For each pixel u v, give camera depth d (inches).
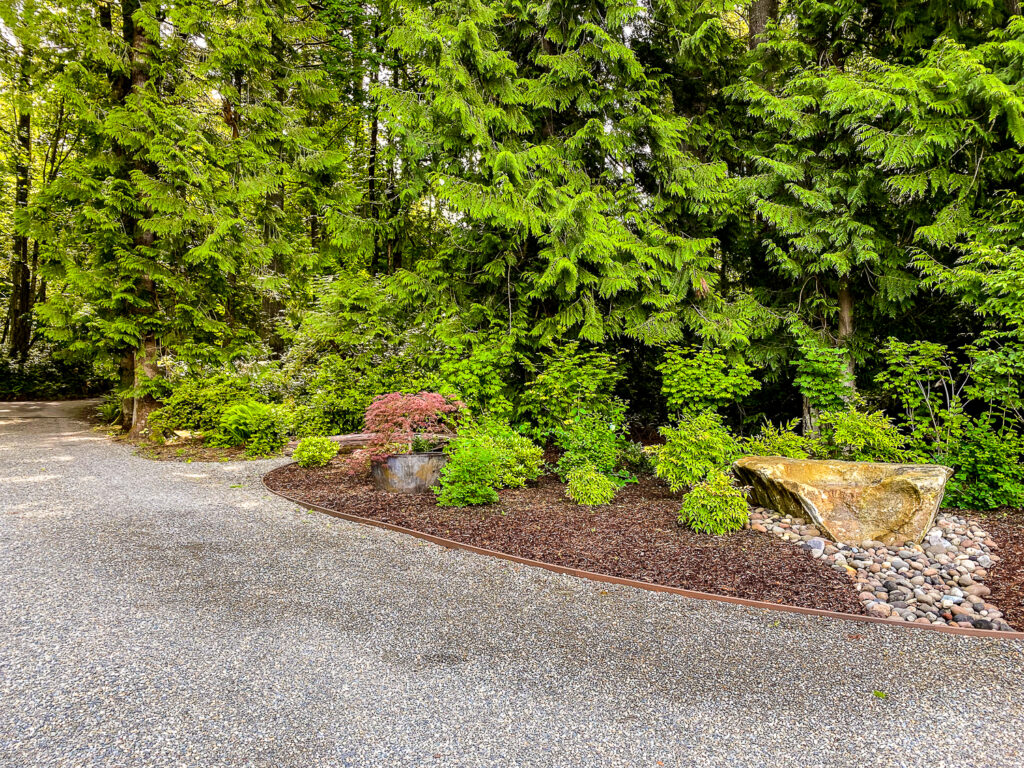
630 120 285.3
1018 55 236.8
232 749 76.8
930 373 227.9
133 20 323.3
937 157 254.2
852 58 309.0
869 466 179.2
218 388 343.6
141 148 332.2
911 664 102.7
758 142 319.0
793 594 132.5
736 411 366.0
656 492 223.3
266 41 361.1
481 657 103.8
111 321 335.9
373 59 436.8
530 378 315.0
